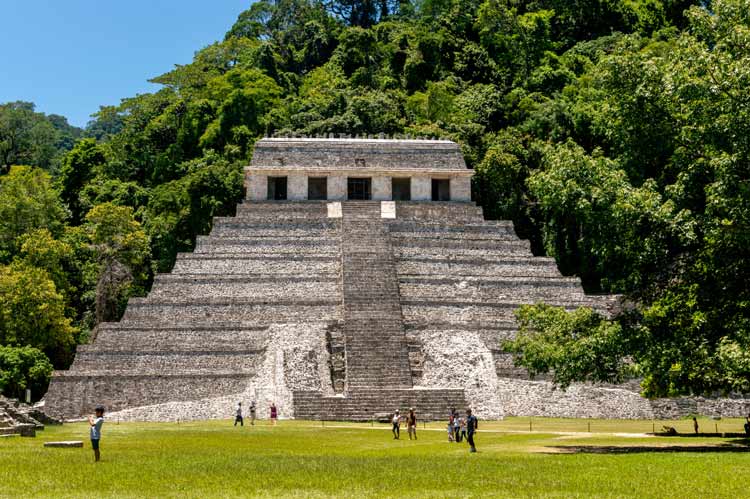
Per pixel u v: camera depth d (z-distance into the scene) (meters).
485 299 71.81
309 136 108.81
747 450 36.97
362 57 140.62
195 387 60.84
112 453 35.31
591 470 29.88
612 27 142.75
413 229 79.69
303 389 60.06
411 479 28.05
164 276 72.00
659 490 25.50
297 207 82.25
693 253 38.72
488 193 96.56
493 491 25.55
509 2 148.12
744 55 37.81
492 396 59.81
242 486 26.50
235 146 111.19
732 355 34.50
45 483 26.61
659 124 39.62
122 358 63.41
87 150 121.56
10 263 85.94
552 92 124.75
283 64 148.75
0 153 136.00
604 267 42.59
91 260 93.31
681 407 60.94
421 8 155.12
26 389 66.12
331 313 68.88
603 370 39.44
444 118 114.31
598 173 38.81
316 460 33.44
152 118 131.62
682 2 142.25
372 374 61.28
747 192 35.47
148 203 105.25
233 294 71.50
